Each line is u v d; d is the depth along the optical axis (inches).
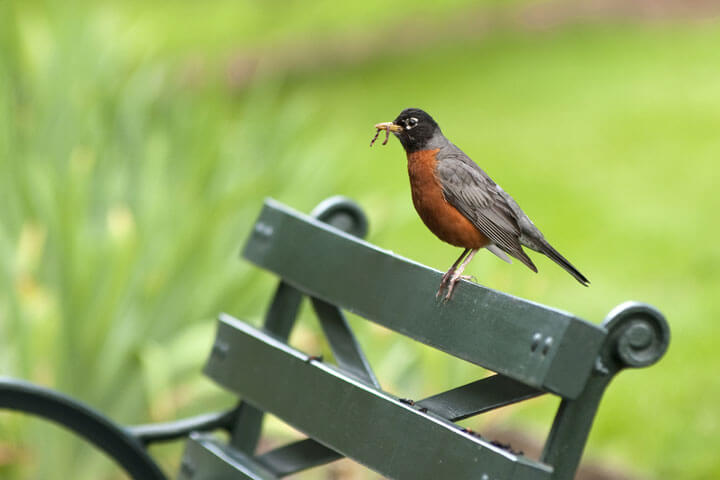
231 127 399.2
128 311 299.1
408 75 1010.1
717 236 579.2
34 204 323.6
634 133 800.9
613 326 151.1
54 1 485.7
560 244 581.9
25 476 288.2
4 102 379.9
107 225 340.5
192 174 351.6
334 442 176.9
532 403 357.4
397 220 359.3
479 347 161.9
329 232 201.6
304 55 1038.4
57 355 289.1
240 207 342.3
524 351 153.4
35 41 475.2
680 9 1183.6
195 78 592.7
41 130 402.6
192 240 310.0
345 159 389.1
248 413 215.5
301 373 188.7
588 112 867.4
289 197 355.9
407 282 181.0
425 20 1138.7
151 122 407.5
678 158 737.0
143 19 1166.3
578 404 153.5
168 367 288.8
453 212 227.5
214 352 214.2
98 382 293.4
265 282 319.0
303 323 310.8
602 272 537.3
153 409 279.1
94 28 468.1
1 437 282.7
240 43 1066.7
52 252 306.5
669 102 880.3
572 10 1176.2
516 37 1115.3
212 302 311.4
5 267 297.1
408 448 162.4
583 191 674.8
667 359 432.1
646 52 1050.1
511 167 737.0
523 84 967.0
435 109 904.3
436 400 170.6
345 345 197.5
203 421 215.3
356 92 960.9
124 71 477.7
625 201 652.1
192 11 1213.7
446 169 227.0
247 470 192.2
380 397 170.2
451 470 154.7
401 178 691.4
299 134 389.4
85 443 290.0
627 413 383.6
